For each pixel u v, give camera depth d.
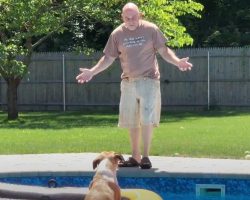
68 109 22.56
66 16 17.72
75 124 15.46
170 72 21.62
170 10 17.52
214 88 21.25
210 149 9.15
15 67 16.92
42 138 11.37
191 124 14.60
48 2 17.33
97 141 10.62
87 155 8.66
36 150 9.48
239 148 9.23
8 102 17.95
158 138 10.92
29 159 8.28
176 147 9.43
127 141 10.56
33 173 7.25
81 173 7.20
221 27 26.28
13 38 17.38
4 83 23.00
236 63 21.00
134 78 7.55
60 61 22.47
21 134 12.35
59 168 7.38
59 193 5.67
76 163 7.81
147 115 7.46
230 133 11.91
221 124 14.47
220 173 6.93
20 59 21.00
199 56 21.27
